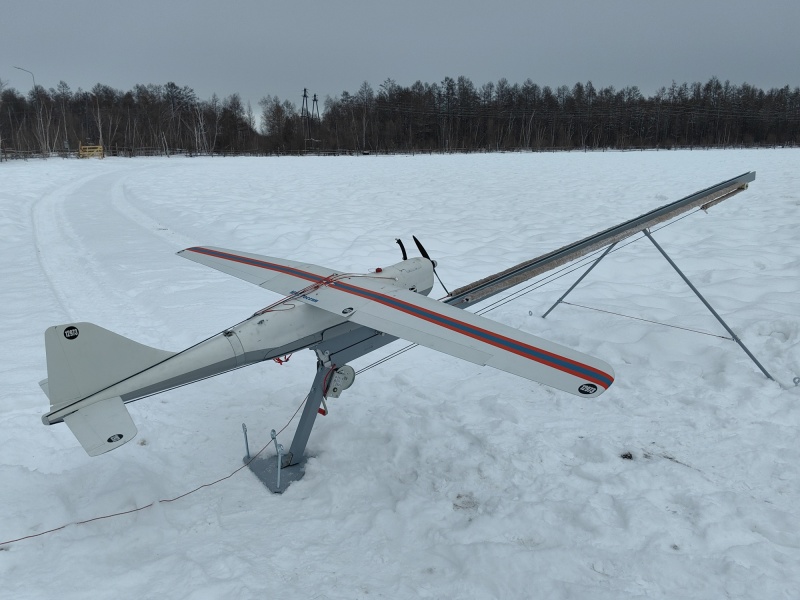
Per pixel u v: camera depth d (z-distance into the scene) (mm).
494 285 4918
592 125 75688
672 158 39938
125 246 12617
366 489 4250
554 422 5172
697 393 5562
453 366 6535
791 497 3986
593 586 3215
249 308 8328
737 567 3281
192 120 71562
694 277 9508
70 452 4750
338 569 3410
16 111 70312
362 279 4695
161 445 4887
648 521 3721
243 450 4816
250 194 22031
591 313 7703
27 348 6852
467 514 3949
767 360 6051
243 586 3225
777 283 8664
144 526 3766
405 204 19328
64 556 3480
